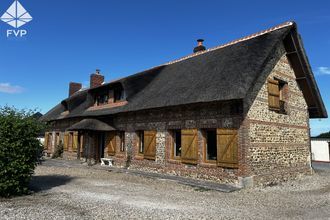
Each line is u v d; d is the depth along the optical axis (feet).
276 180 40.04
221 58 44.96
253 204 26.53
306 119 50.39
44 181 37.78
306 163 48.62
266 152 38.65
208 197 29.27
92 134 62.69
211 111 38.93
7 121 28.12
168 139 44.91
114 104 59.11
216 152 39.17
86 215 21.09
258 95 38.47
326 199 29.48
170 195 29.71
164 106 42.52
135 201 26.27
